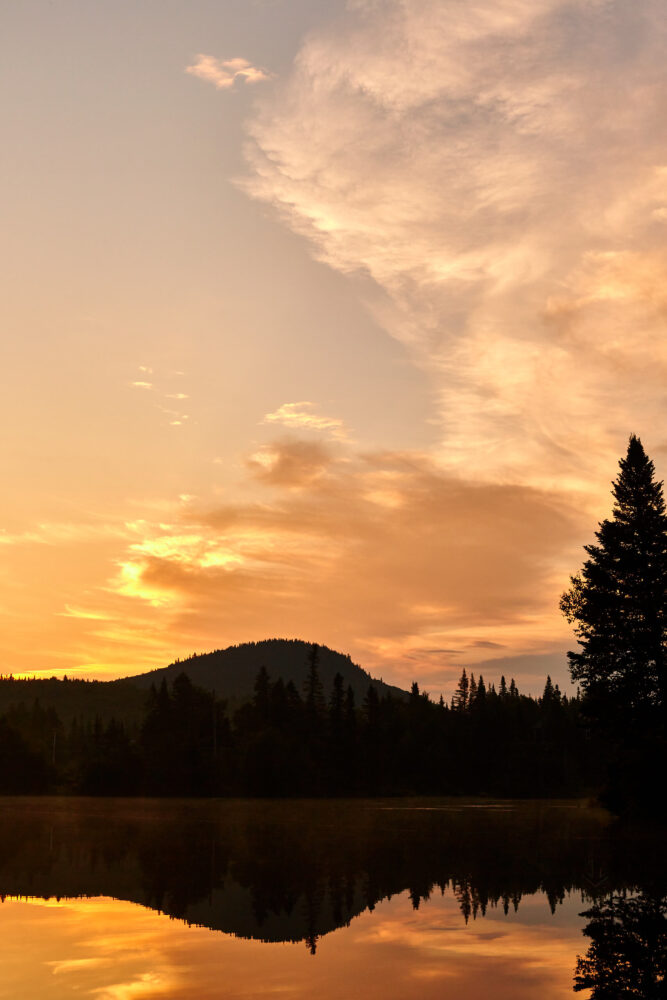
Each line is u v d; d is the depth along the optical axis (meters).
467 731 160.75
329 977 14.45
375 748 154.75
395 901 22.80
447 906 21.97
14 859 33.28
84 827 55.00
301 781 132.12
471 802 116.38
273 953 16.30
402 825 57.84
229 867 30.62
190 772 130.25
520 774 143.38
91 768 132.38
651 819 46.19
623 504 50.03
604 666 47.72
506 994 13.47
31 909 21.09
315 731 148.38
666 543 47.62
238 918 19.97
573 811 83.69
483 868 30.48
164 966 15.10
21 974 14.45
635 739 45.78
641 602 47.56
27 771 140.00
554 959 16.02
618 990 13.77
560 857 34.44
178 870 29.64
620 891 24.80
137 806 95.44
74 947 16.61
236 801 116.25
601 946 17.17
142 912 20.69
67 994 13.20
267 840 43.75
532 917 20.44
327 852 36.78
